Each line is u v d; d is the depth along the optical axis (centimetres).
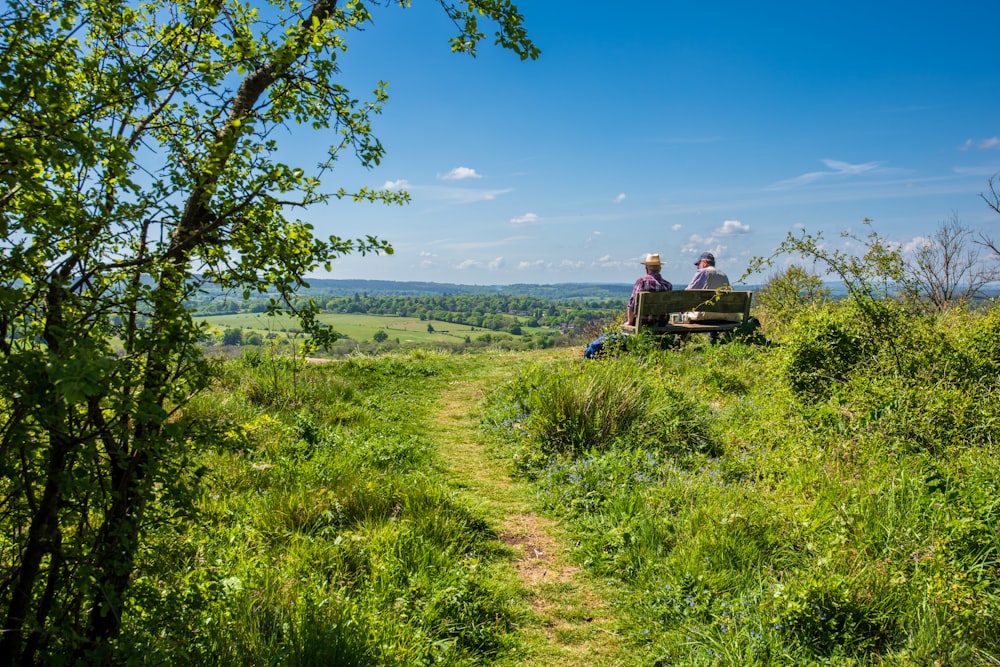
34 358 183
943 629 300
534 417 694
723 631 334
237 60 248
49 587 225
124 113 223
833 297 764
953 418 525
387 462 612
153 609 256
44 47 201
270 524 442
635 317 1059
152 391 219
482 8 315
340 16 311
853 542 386
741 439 615
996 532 355
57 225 199
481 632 346
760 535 412
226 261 245
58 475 207
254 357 922
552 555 448
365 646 303
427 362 1337
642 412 670
